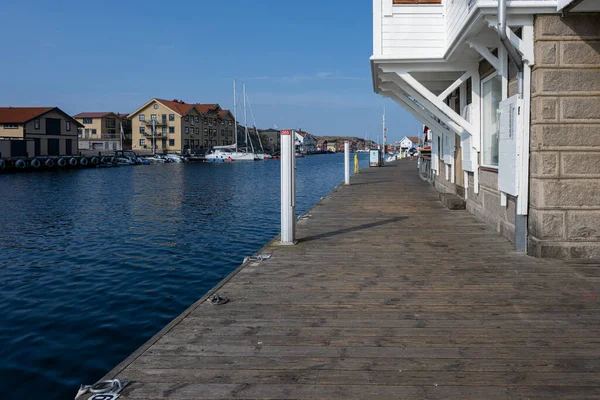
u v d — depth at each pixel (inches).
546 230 228.8
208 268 401.1
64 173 1926.7
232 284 191.8
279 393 105.4
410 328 142.7
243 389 107.4
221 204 879.1
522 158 239.0
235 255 450.6
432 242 273.0
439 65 348.5
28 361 219.1
